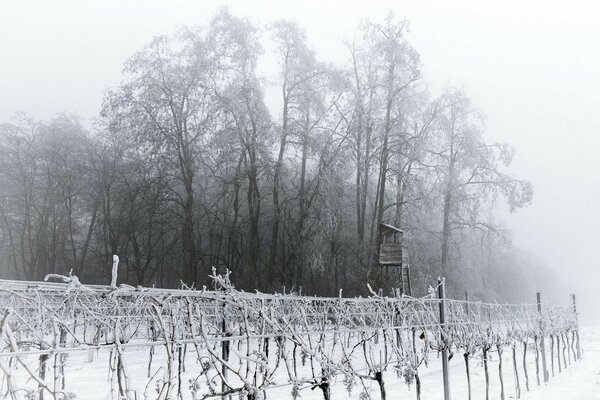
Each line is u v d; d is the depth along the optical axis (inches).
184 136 1418.6
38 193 1590.8
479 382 416.8
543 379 445.1
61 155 1524.4
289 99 1357.0
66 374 386.0
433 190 1277.1
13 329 304.0
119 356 144.0
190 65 1381.6
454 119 1344.7
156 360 478.9
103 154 1545.3
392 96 1317.7
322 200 1204.5
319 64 1379.2
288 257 1268.5
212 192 1555.1
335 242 1230.9
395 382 393.4
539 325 472.1
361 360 470.3
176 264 1617.9
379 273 1085.8
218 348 499.8
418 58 1332.4
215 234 1446.9
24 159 1549.0
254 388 175.8
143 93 1375.5
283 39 1387.8
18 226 1587.1
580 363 562.3
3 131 1510.8
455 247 1326.3
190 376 373.7
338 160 1257.4
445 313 327.3
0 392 255.4
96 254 1520.7
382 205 1235.2
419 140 1264.8
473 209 1286.9
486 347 358.0
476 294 1391.5
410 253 1237.7
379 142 1296.8
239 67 1369.3
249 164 1360.7
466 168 1314.0
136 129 1370.6
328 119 1375.5
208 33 1397.6
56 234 1533.0
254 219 1262.3
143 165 1355.8
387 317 316.8
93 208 1573.6
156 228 1417.3
